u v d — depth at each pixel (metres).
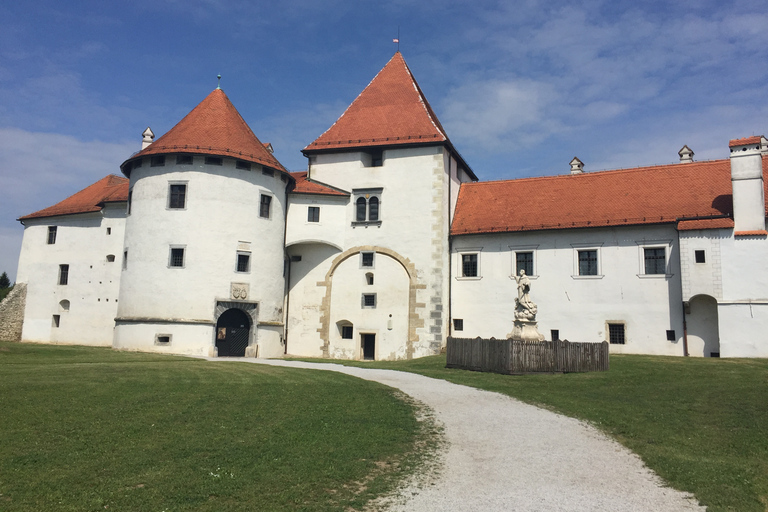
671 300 34.47
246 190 38.09
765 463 13.69
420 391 21.47
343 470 12.45
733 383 23.50
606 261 36.41
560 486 11.63
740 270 31.89
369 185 41.53
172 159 37.16
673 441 15.32
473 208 42.16
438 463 13.01
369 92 45.75
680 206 35.47
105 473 11.89
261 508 10.48
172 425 15.33
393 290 39.78
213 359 32.06
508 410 18.45
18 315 46.16
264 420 16.16
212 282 36.34
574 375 26.25
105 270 43.78
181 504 10.56
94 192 48.22
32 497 10.62
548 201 40.03
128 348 36.03
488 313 39.00
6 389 17.91
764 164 35.72
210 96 41.00
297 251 42.50
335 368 28.98
